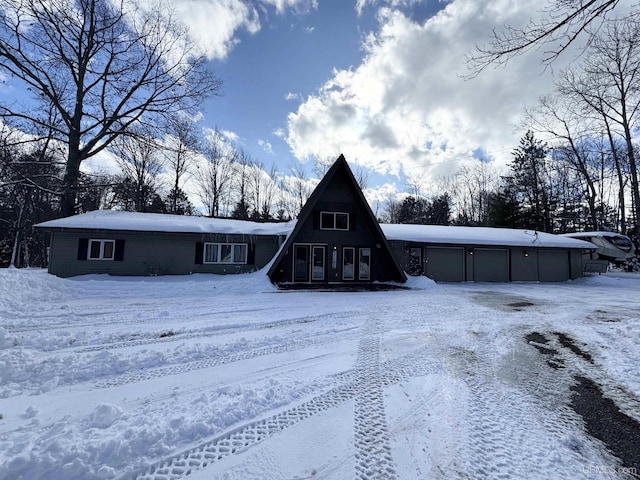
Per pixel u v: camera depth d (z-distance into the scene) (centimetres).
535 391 366
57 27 1593
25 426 271
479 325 684
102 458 227
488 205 3819
